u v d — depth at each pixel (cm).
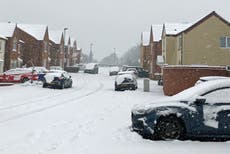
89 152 852
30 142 955
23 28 6819
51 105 1892
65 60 9300
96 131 1122
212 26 4047
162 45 5131
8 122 1298
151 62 6053
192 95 1020
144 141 984
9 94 2552
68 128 1173
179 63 4319
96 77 6047
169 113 997
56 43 8100
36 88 3188
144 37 7219
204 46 4053
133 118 1068
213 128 985
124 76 3281
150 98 2452
